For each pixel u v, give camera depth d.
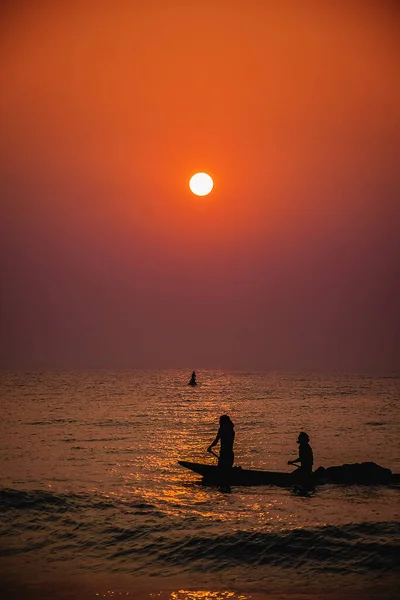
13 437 120.75
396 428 140.50
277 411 189.25
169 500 64.88
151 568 45.19
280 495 68.56
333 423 151.50
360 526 53.00
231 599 39.56
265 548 48.31
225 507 61.91
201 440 118.81
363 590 40.75
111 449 104.00
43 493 65.44
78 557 47.59
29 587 41.81
